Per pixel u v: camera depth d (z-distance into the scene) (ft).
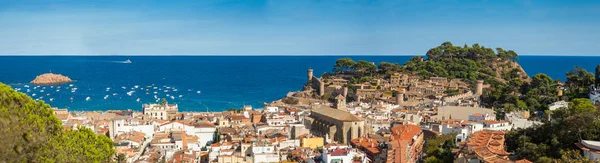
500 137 557.74
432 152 608.19
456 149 535.19
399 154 589.73
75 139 334.24
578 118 490.08
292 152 628.69
